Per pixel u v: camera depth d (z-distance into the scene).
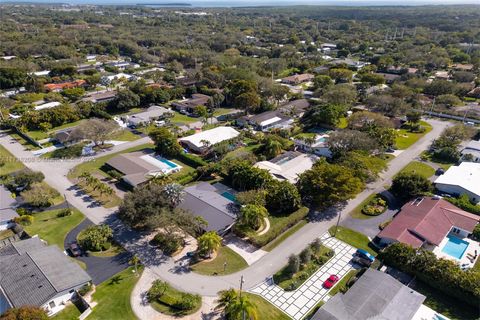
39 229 65.25
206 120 125.00
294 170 86.69
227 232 65.62
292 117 129.25
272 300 50.66
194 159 92.81
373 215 71.88
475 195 75.31
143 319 47.09
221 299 49.16
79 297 49.78
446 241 64.31
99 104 131.12
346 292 49.75
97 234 60.28
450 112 134.50
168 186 68.06
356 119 111.19
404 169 92.62
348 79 173.12
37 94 146.12
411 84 158.88
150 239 63.31
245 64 196.75
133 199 65.19
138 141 108.38
